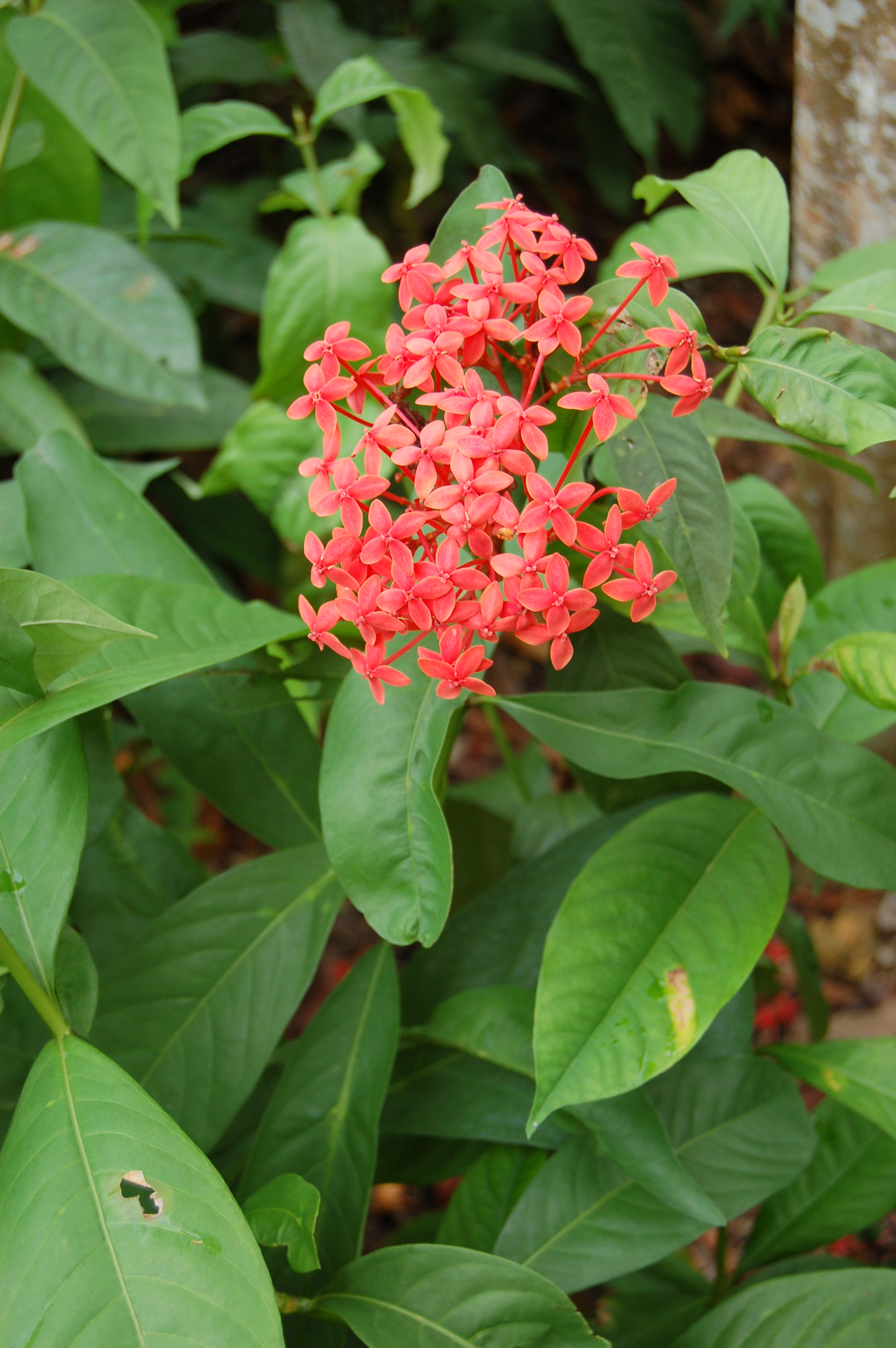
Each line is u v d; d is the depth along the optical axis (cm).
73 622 72
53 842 76
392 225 200
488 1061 84
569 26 179
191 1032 82
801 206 94
